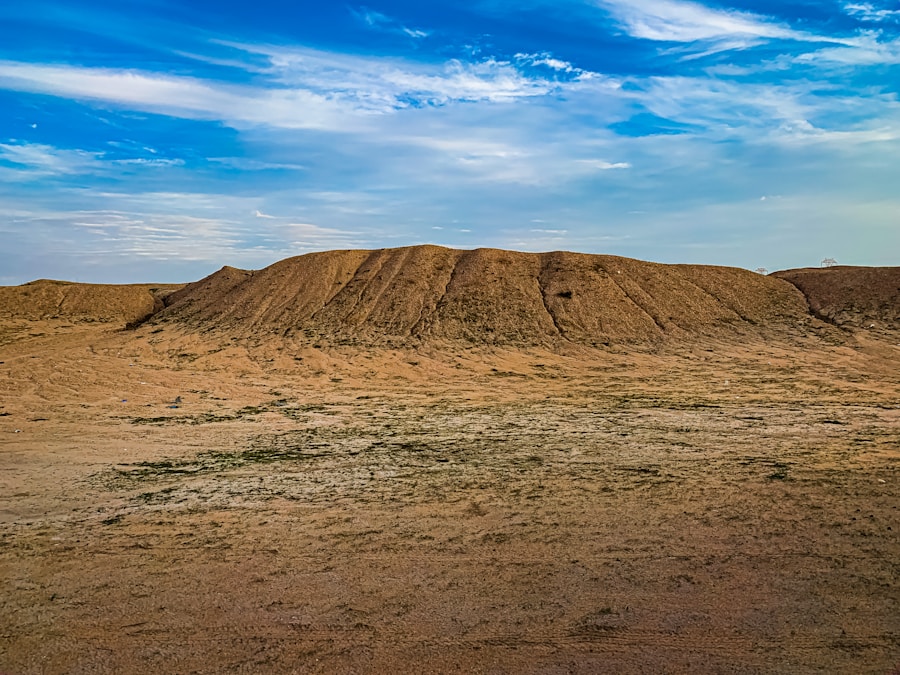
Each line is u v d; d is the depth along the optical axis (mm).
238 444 18766
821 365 33656
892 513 11328
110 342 42875
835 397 25969
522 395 28359
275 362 36469
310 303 49469
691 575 9234
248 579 9336
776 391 27859
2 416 22703
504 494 13109
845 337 38875
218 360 36812
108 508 12680
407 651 7527
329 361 36844
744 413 22641
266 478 14844
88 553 10305
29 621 8227
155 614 8375
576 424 21203
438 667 7219
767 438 18188
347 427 21391
